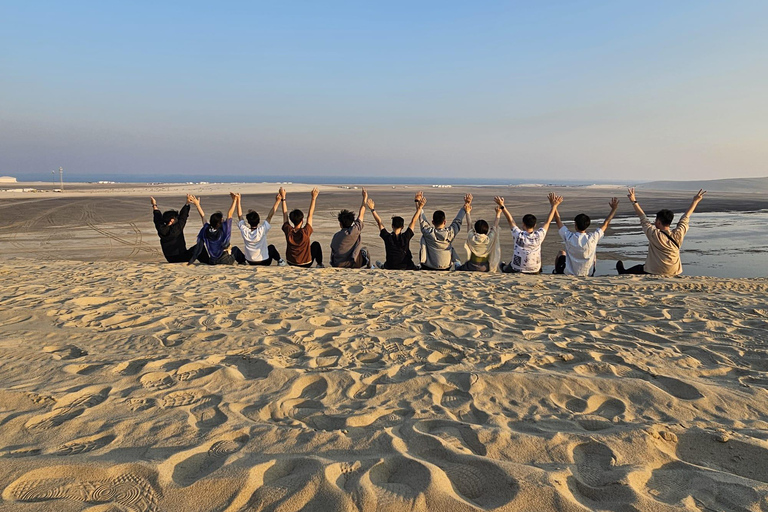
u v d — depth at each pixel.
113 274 7.41
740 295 6.17
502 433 2.40
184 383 3.04
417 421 2.58
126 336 4.02
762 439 2.40
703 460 2.28
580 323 4.70
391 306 5.39
